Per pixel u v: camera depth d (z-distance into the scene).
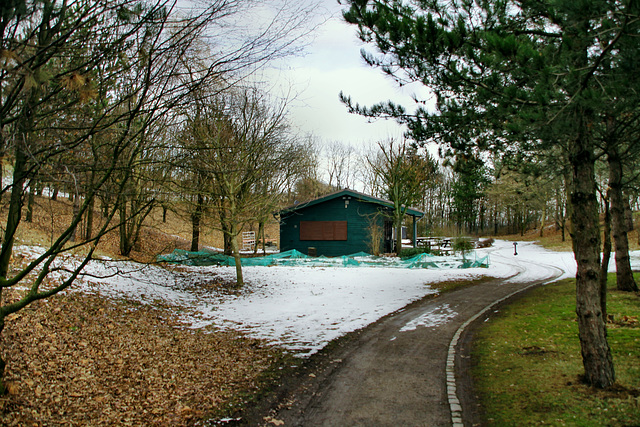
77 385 5.42
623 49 4.49
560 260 24.94
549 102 5.19
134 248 18.00
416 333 8.65
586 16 4.42
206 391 5.62
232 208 13.65
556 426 4.24
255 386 5.84
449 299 12.46
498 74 6.29
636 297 10.73
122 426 4.54
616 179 11.58
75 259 11.86
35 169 4.24
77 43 4.26
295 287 14.12
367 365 6.70
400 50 7.61
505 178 33.44
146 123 4.67
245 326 9.18
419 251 25.73
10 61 3.29
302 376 6.24
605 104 4.85
